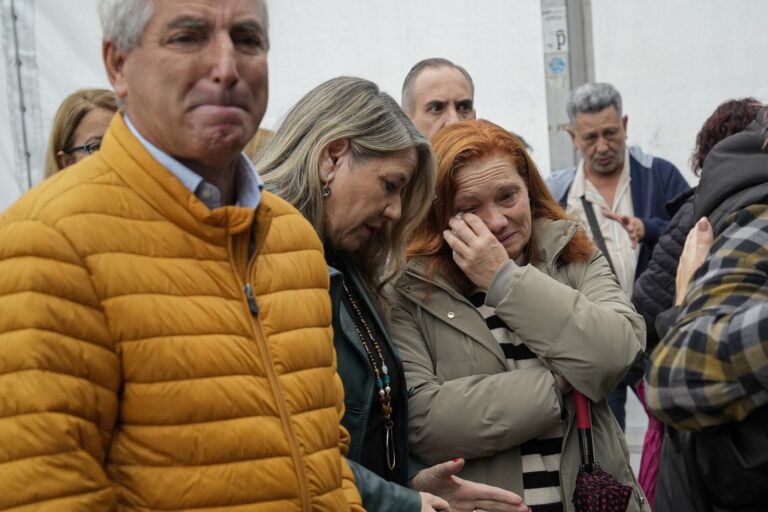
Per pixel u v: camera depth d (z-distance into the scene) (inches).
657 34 189.0
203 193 63.2
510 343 101.6
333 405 68.1
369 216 90.0
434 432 96.1
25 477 53.7
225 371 60.2
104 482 56.9
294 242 69.2
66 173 60.9
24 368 54.6
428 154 93.8
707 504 81.4
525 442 98.8
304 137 90.4
